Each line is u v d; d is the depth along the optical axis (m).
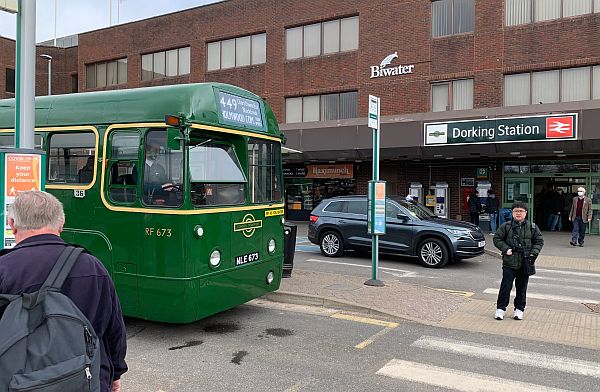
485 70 19.25
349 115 22.23
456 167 20.58
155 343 6.03
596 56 17.55
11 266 2.21
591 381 4.91
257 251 7.05
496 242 7.11
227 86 6.56
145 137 6.00
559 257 13.54
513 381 4.89
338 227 13.34
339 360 5.46
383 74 21.19
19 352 1.94
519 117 16.58
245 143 6.81
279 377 4.96
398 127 18.66
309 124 22.75
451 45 19.88
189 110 5.83
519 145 16.75
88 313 2.27
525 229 7.02
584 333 6.51
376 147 8.95
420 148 18.36
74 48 32.84
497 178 19.88
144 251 5.95
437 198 20.67
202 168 6.08
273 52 23.91
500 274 11.12
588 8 17.81
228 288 6.44
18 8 4.77
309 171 23.91
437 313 7.38
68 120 6.52
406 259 13.24
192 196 5.88
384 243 12.55
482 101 19.28
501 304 7.14
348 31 22.28
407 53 20.67
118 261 6.10
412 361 5.45
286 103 23.77
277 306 7.91
